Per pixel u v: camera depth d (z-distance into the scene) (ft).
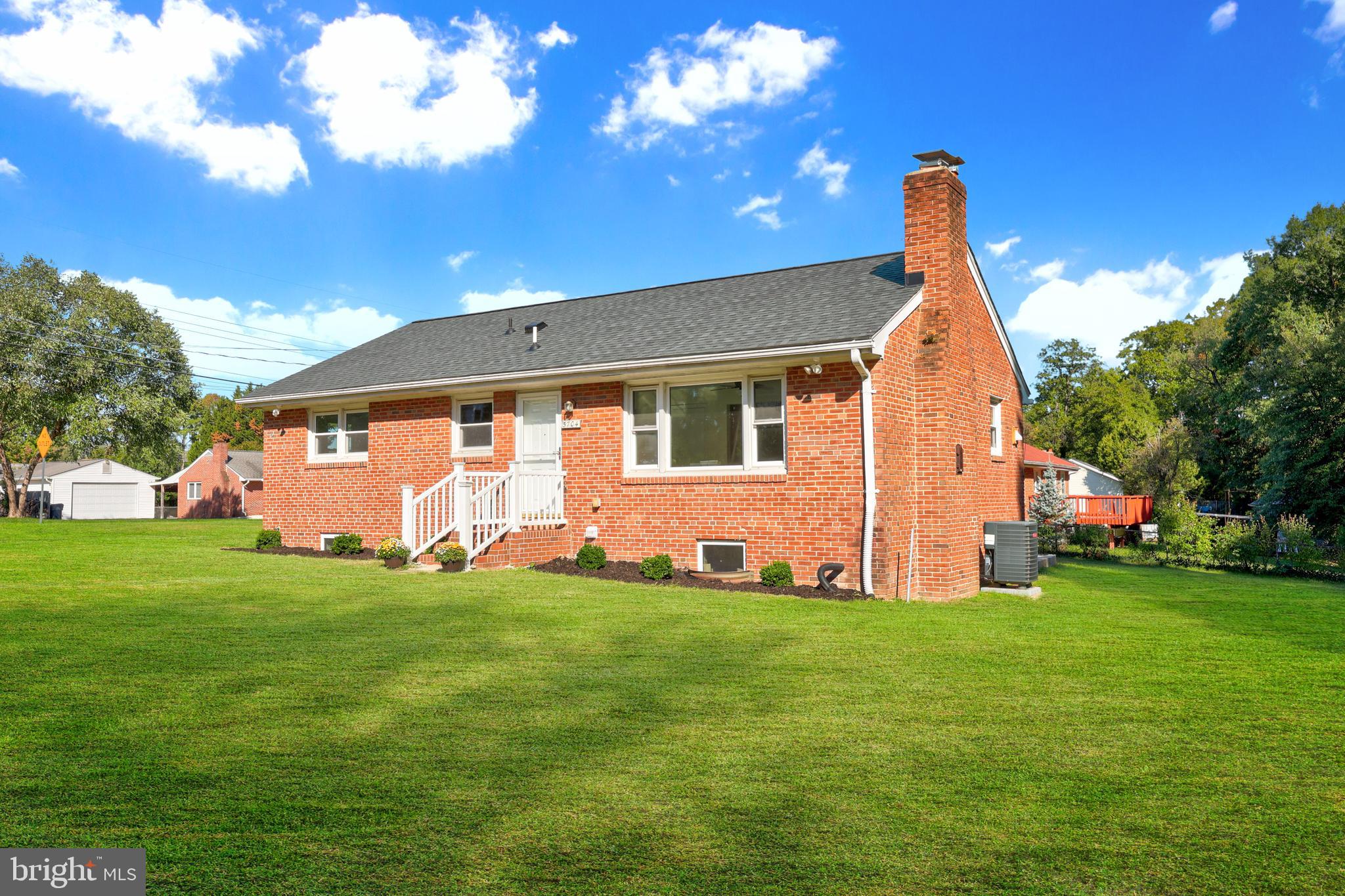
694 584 39.83
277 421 60.95
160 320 152.56
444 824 12.46
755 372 42.34
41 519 108.47
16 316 135.03
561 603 33.17
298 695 19.40
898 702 19.71
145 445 151.64
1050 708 19.34
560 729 17.24
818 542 39.91
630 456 46.19
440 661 23.11
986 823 12.86
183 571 41.34
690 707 19.02
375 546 55.11
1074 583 46.83
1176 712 19.07
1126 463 128.47
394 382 53.21
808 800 13.66
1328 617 33.40
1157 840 12.35
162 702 18.61
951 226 42.63
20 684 19.88
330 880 10.64
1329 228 121.08
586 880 10.79
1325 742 17.04
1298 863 11.66
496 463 50.55
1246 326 111.86
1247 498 124.26
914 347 42.16
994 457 49.85
